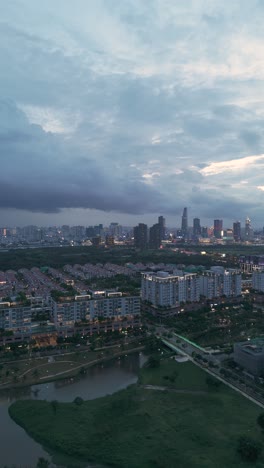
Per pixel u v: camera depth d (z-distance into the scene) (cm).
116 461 13925
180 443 14662
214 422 16238
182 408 17538
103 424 16250
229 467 13150
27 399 19038
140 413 16800
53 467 14125
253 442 13925
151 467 13425
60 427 16138
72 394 19812
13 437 16000
